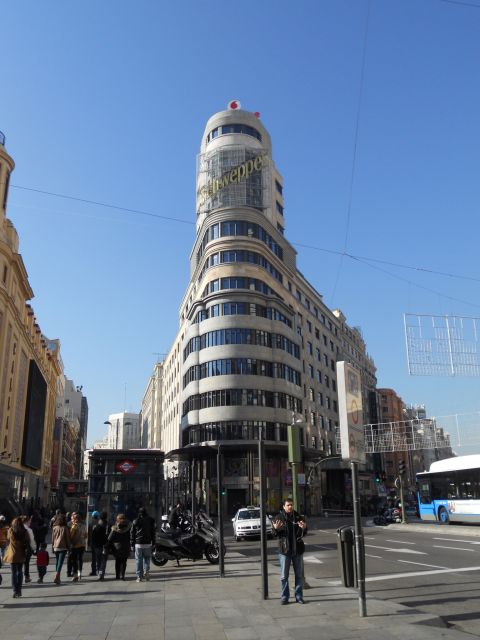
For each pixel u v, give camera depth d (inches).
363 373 3757.4
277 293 2276.1
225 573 589.3
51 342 3508.9
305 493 2150.6
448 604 393.4
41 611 393.1
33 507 1748.3
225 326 2054.6
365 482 3115.2
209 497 1955.0
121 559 561.9
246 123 2591.0
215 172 2443.4
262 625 327.0
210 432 1982.0
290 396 2170.3
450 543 853.8
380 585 482.9
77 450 5315.0
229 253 2150.6
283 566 392.5
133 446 7386.8
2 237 1380.4
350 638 289.6
